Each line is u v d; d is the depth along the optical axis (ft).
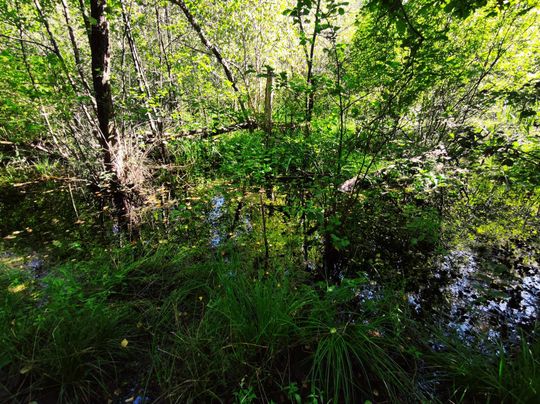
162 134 21.90
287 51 25.13
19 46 16.89
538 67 16.97
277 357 7.04
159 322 7.98
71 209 16.01
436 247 12.37
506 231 13.61
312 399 6.14
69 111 16.78
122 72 21.30
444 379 6.60
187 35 29.01
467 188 17.43
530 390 5.62
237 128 25.40
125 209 15.97
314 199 14.62
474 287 9.93
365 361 6.89
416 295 9.62
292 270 10.22
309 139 17.99
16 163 22.00
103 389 6.44
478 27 16.70
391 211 14.88
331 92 11.40
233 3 21.56
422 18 14.30
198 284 9.50
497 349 7.23
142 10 23.45
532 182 12.35
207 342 7.14
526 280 10.22
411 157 16.42
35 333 6.94
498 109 17.34
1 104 17.30
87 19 13.92
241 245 12.18
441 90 19.29
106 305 8.29
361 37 17.44
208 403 6.18
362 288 9.89
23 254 11.52
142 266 10.32
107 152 16.15
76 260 11.07
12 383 6.30
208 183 19.69
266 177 18.71
